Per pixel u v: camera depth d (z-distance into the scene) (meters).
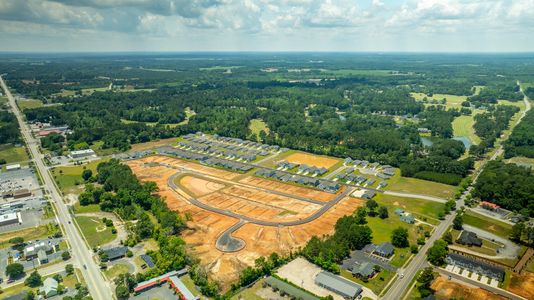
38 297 150.50
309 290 154.12
